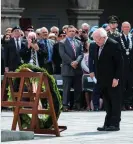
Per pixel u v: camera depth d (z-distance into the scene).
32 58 32.47
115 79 23.45
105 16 54.91
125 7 55.19
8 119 27.72
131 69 33.16
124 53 32.97
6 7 45.06
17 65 32.88
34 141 20.52
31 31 34.97
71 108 34.00
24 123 22.44
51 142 20.22
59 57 33.91
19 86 22.20
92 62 26.20
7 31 33.88
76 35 34.59
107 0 54.91
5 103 22.20
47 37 33.34
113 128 23.59
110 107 23.83
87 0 47.50
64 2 53.28
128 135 22.16
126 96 33.22
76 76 33.03
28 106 21.97
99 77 23.66
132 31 35.03
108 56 23.50
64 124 25.97
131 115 29.84
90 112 31.84
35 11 53.06
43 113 21.92
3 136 20.59
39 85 21.73
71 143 19.97
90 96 33.59
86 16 47.56
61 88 33.81
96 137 21.58
